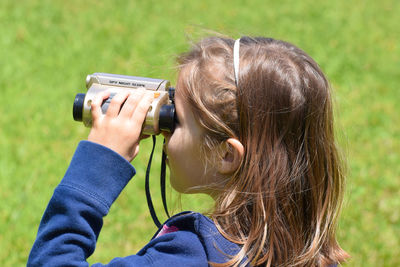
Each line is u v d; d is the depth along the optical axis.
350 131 8.51
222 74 2.51
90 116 2.60
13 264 5.44
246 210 2.48
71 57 11.02
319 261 2.69
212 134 2.50
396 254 5.68
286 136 2.48
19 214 6.09
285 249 2.51
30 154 7.37
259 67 2.47
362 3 16.92
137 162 7.28
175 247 2.34
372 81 11.02
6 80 9.72
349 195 5.11
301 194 2.55
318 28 14.37
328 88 2.64
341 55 12.38
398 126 8.92
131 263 2.32
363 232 5.99
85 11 14.08
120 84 2.72
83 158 2.43
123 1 15.16
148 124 2.56
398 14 15.98
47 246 2.32
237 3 16.09
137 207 6.29
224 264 2.34
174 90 2.74
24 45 11.51
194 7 15.35
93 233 2.36
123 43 12.05
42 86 9.59
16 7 13.84
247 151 2.46
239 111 2.46
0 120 8.29
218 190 2.57
